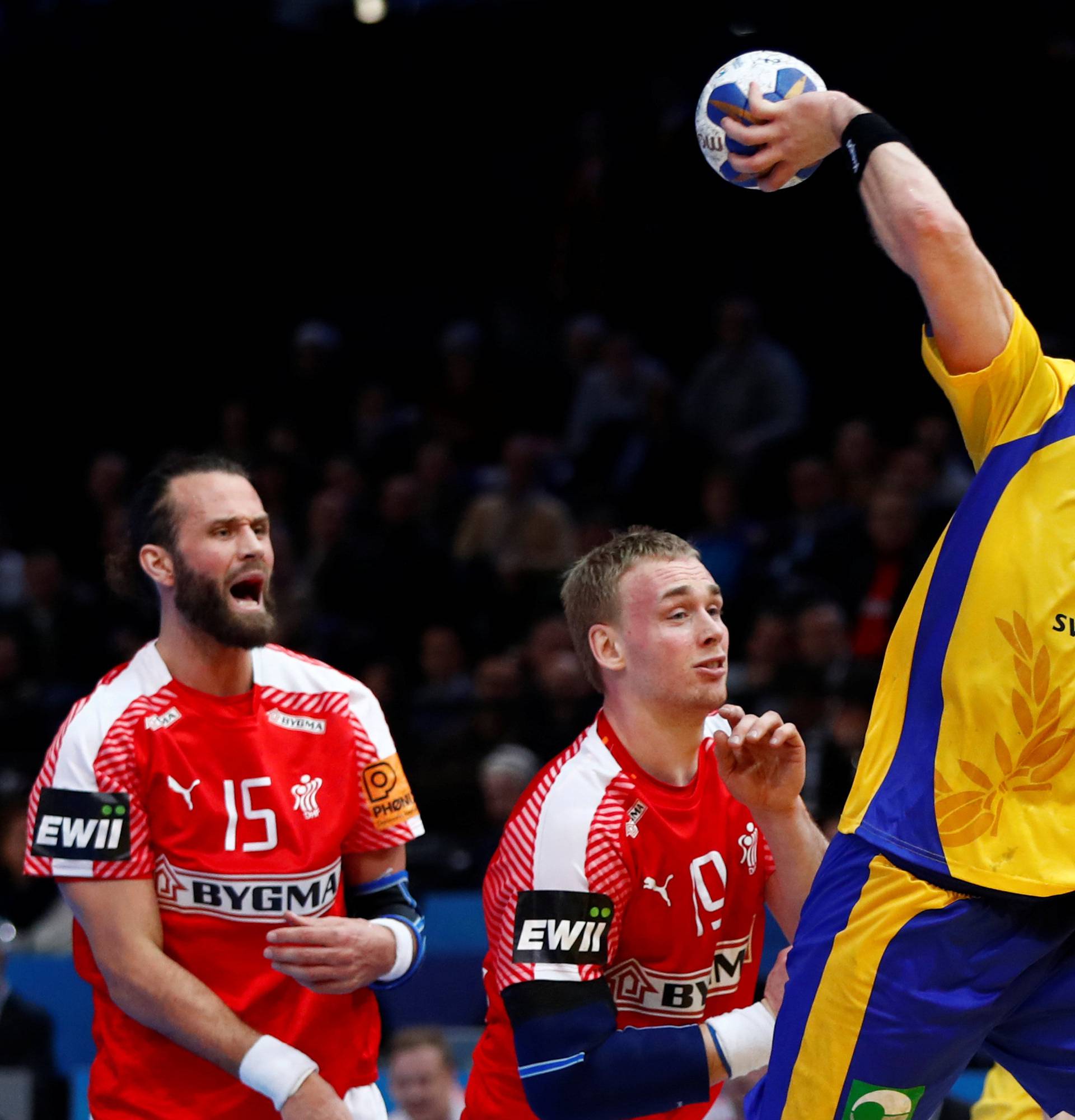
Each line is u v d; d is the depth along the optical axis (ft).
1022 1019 31.55
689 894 36.42
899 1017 30.35
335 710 39.06
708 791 37.32
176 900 37.32
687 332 141.28
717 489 117.60
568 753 37.52
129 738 37.24
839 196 142.00
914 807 30.66
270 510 127.65
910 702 31.24
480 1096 37.73
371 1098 39.37
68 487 154.40
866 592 99.86
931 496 107.96
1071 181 133.49
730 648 105.40
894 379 140.26
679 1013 36.88
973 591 30.50
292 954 35.86
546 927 34.86
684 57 158.40
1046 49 135.74
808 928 31.76
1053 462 30.50
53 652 112.57
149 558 38.06
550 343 161.27
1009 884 29.76
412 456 135.64
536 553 116.98
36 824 37.11
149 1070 37.32
